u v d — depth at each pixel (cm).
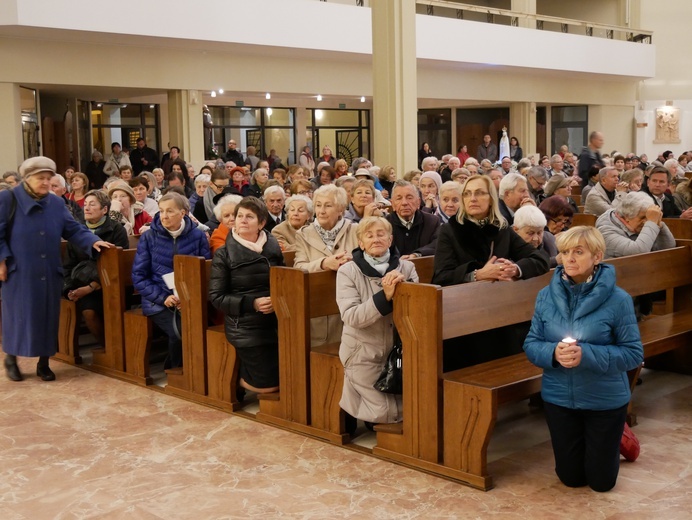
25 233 548
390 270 418
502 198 575
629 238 553
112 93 1533
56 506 362
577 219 743
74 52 1307
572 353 342
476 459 374
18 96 1280
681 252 553
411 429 400
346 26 1520
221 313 541
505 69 1898
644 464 398
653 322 526
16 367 562
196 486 381
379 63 1206
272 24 1416
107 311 571
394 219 564
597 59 2033
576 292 358
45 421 476
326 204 503
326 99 2006
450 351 452
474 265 439
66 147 1609
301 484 382
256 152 1942
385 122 1207
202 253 556
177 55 1427
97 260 574
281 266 483
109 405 505
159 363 609
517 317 437
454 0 2231
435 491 371
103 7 1223
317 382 441
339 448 427
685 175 1297
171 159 1384
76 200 812
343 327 448
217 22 1349
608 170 795
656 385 532
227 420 475
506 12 1816
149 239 544
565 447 366
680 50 2375
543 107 2336
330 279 456
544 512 347
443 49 1680
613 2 2353
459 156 1945
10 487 384
